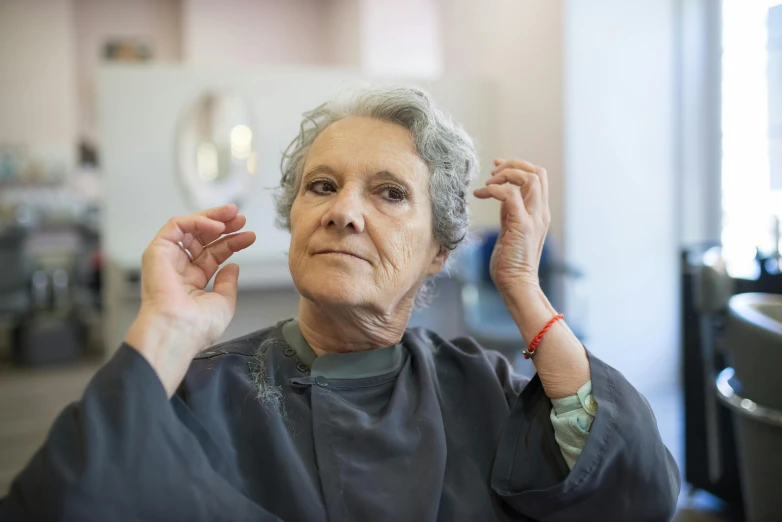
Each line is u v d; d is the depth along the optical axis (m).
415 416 0.99
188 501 0.77
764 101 3.47
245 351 1.04
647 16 3.71
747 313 1.67
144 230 3.63
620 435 0.95
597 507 0.96
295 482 0.88
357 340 1.05
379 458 0.94
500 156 4.25
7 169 6.06
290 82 3.83
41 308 5.11
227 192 3.74
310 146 1.08
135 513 0.74
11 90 6.11
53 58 6.19
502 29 4.17
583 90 3.61
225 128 3.73
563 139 3.60
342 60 6.44
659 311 3.86
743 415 1.65
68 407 0.79
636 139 3.74
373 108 1.04
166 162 3.64
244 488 0.89
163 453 0.77
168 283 0.86
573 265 3.64
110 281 3.54
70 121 6.27
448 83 4.14
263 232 3.81
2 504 0.73
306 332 1.07
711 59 3.77
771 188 3.44
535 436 1.02
